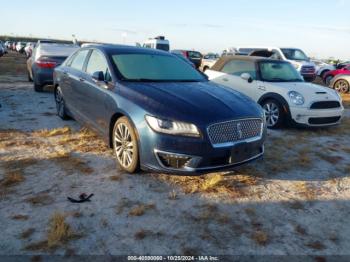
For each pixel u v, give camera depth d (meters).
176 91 4.40
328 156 5.50
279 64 8.23
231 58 8.76
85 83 5.38
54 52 10.71
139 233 3.09
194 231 3.17
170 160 3.84
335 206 3.80
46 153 4.93
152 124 3.85
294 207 3.72
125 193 3.81
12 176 4.05
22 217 3.25
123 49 5.40
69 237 2.98
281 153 5.48
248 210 3.59
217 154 3.83
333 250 3.00
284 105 7.01
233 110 4.07
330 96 7.10
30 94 10.27
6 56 38.44
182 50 29.45
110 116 4.55
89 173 4.30
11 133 5.87
